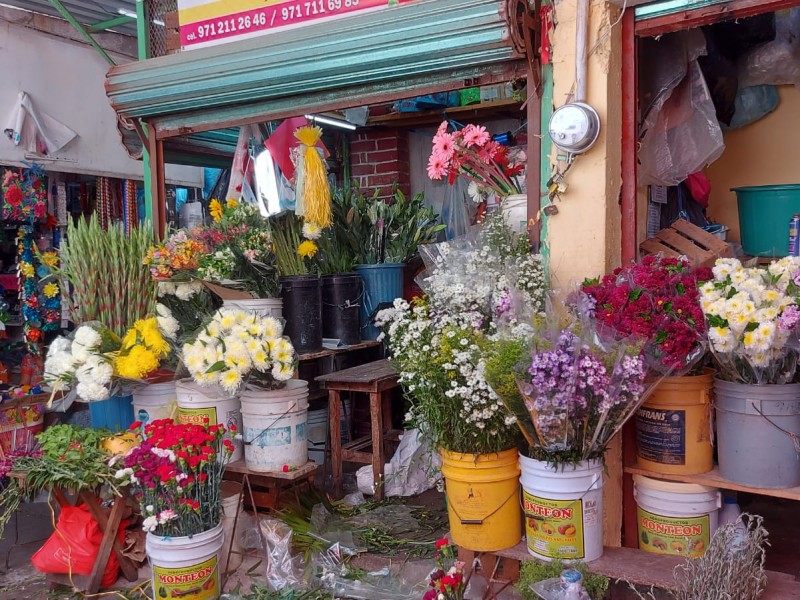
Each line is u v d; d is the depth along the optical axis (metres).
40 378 5.02
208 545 2.63
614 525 2.65
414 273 4.77
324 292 4.27
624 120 2.72
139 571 3.07
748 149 3.98
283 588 2.74
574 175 2.71
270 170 4.20
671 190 3.63
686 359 2.24
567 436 2.24
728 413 2.29
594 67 2.64
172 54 3.78
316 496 3.37
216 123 3.78
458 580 2.19
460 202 4.77
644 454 2.51
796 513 3.37
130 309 3.74
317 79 3.26
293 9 3.37
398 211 4.60
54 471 2.86
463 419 2.42
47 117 5.04
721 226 3.66
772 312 2.06
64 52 5.16
